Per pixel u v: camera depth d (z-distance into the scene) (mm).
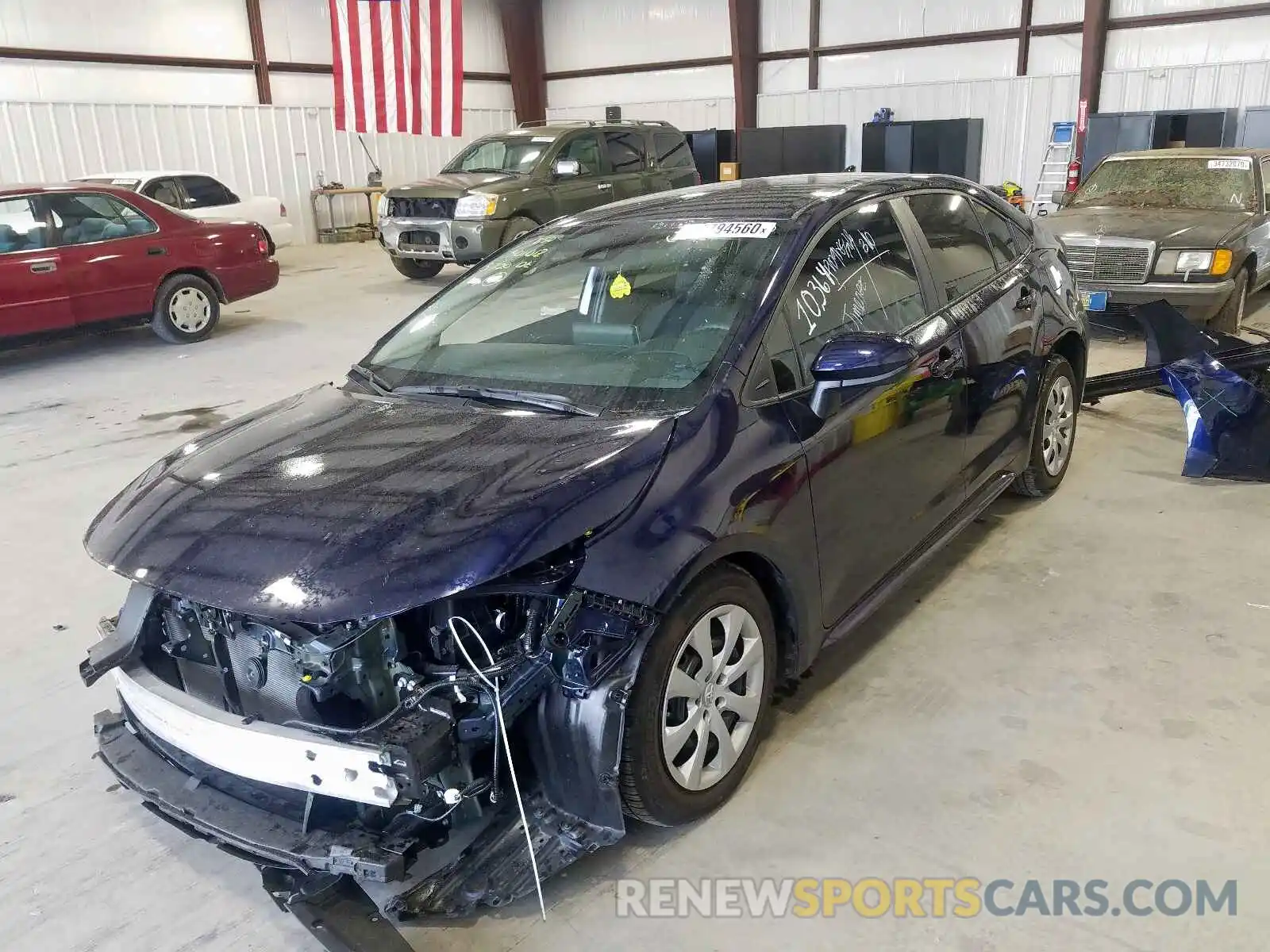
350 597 1910
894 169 15758
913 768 2568
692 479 2277
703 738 2354
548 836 2195
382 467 2328
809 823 2387
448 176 11492
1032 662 3039
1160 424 5344
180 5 15633
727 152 17188
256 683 2172
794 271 2754
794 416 2553
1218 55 13484
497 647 2152
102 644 2471
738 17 17234
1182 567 3627
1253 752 2557
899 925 2076
